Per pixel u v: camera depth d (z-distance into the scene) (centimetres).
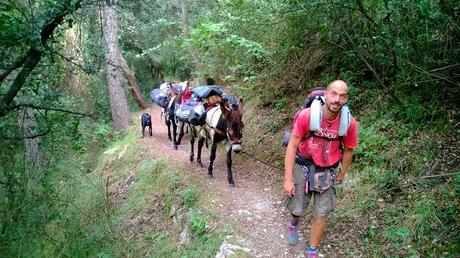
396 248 443
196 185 725
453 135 543
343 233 498
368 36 643
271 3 746
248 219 578
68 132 582
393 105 645
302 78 896
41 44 351
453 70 549
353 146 412
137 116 1655
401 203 495
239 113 668
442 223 440
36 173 517
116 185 962
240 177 761
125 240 693
